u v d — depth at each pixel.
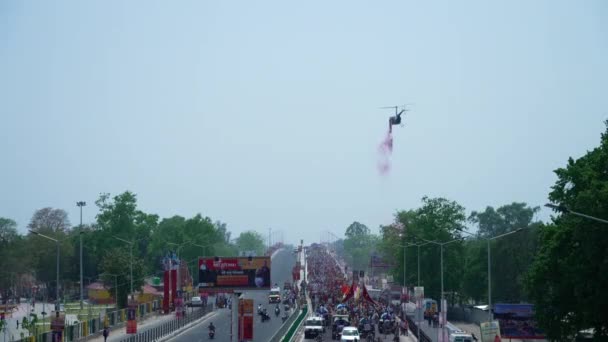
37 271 192.75
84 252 192.88
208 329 102.00
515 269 120.75
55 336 80.25
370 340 85.62
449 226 145.50
